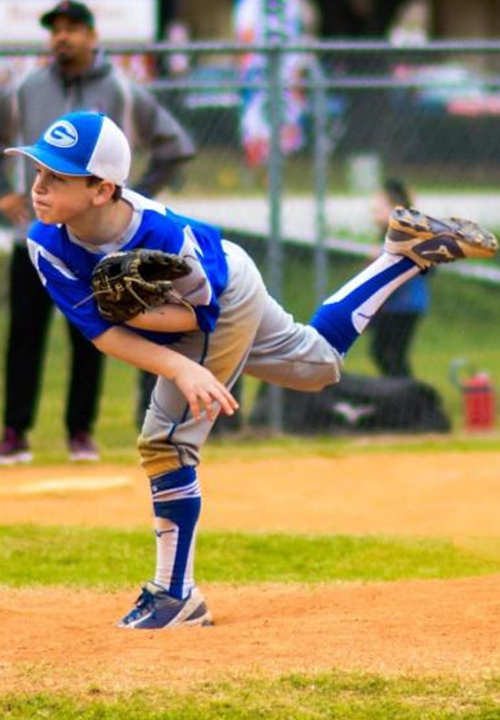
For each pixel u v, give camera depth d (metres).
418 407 30.38
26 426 26.84
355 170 49.31
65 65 25.17
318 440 29.67
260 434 29.80
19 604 16.09
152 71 40.12
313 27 85.56
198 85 29.69
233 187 44.41
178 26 78.75
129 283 12.93
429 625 13.98
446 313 42.12
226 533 20.91
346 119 49.88
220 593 16.92
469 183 47.69
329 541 20.50
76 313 13.66
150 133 25.80
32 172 25.41
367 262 36.62
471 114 47.06
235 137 43.69
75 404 26.84
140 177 26.28
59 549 19.97
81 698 11.98
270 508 23.20
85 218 13.42
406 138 49.09
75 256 13.62
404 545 20.30
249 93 39.50
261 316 14.53
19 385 26.62
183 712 11.72
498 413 33.66
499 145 47.41
